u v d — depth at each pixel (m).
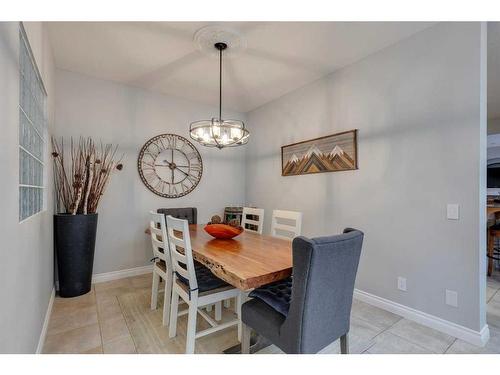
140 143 3.45
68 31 2.22
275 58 2.66
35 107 1.81
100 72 3.02
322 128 3.08
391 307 2.34
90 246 2.76
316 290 1.20
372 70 2.55
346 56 2.61
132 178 3.39
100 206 3.16
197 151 3.95
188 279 1.72
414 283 2.20
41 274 1.88
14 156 1.16
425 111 2.14
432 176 2.09
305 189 3.29
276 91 3.54
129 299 2.62
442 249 2.03
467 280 1.90
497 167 5.83
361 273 2.60
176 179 3.74
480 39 1.86
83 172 2.87
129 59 2.71
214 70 2.96
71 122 2.98
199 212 3.98
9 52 1.09
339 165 2.82
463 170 1.93
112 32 2.24
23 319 1.31
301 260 1.17
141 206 3.45
